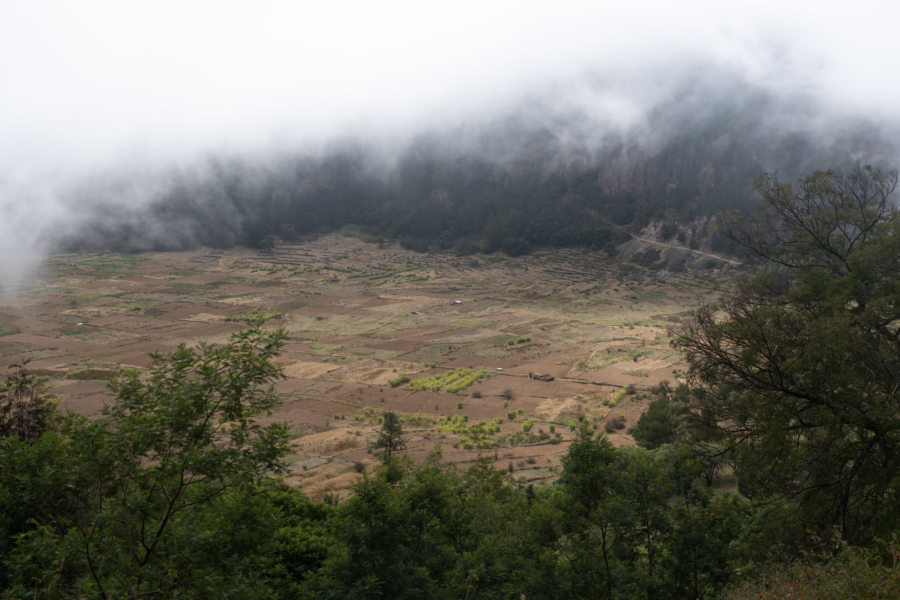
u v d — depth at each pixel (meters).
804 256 29.81
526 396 96.56
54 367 110.62
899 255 24.86
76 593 12.73
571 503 21.19
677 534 20.14
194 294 192.12
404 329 153.38
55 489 13.98
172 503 13.59
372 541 18.97
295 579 23.31
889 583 11.41
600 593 19.08
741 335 24.11
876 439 21.73
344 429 80.19
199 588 13.30
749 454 24.09
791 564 18.19
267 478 15.72
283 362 121.25
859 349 21.80
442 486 22.22
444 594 19.06
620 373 106.75
